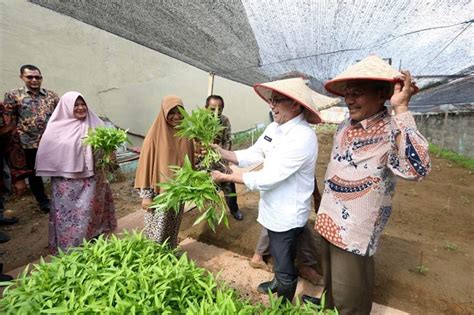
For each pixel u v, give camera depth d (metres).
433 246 3.45
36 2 2.79
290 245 2.13
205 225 3.88
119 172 6.27
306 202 2.11
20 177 3.05
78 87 6.71
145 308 1.21
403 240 3.59
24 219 4.32
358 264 1.79
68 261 1.50
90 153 2.92
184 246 3.51
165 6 2.80
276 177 1.92
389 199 1.74
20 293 1.26
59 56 6.21
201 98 10.30
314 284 2.84
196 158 2.72
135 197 5.31
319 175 6.52
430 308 2.50
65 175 2.81
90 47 6.88
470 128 8.92
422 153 1.39
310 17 3.03
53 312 1.17
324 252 2.09
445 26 2.95
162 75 8.95
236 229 3.80
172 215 2.56
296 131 1.98
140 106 8.42
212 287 1.34
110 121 7.27
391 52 4.16
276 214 2.08
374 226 1.72
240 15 3.02
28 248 3.52
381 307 2.53
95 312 1.20
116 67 7.63
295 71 5.72
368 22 3.03
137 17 3.06
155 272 1.38
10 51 5.28
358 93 1.65
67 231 2.91
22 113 4.10
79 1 2.68
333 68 5.45
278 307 1.30
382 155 1.63
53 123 2.81
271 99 2.12
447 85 5.79
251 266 3.11
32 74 4.08
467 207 4.82
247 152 2.38
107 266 1.47
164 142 2.38
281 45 3.98
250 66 5.24
